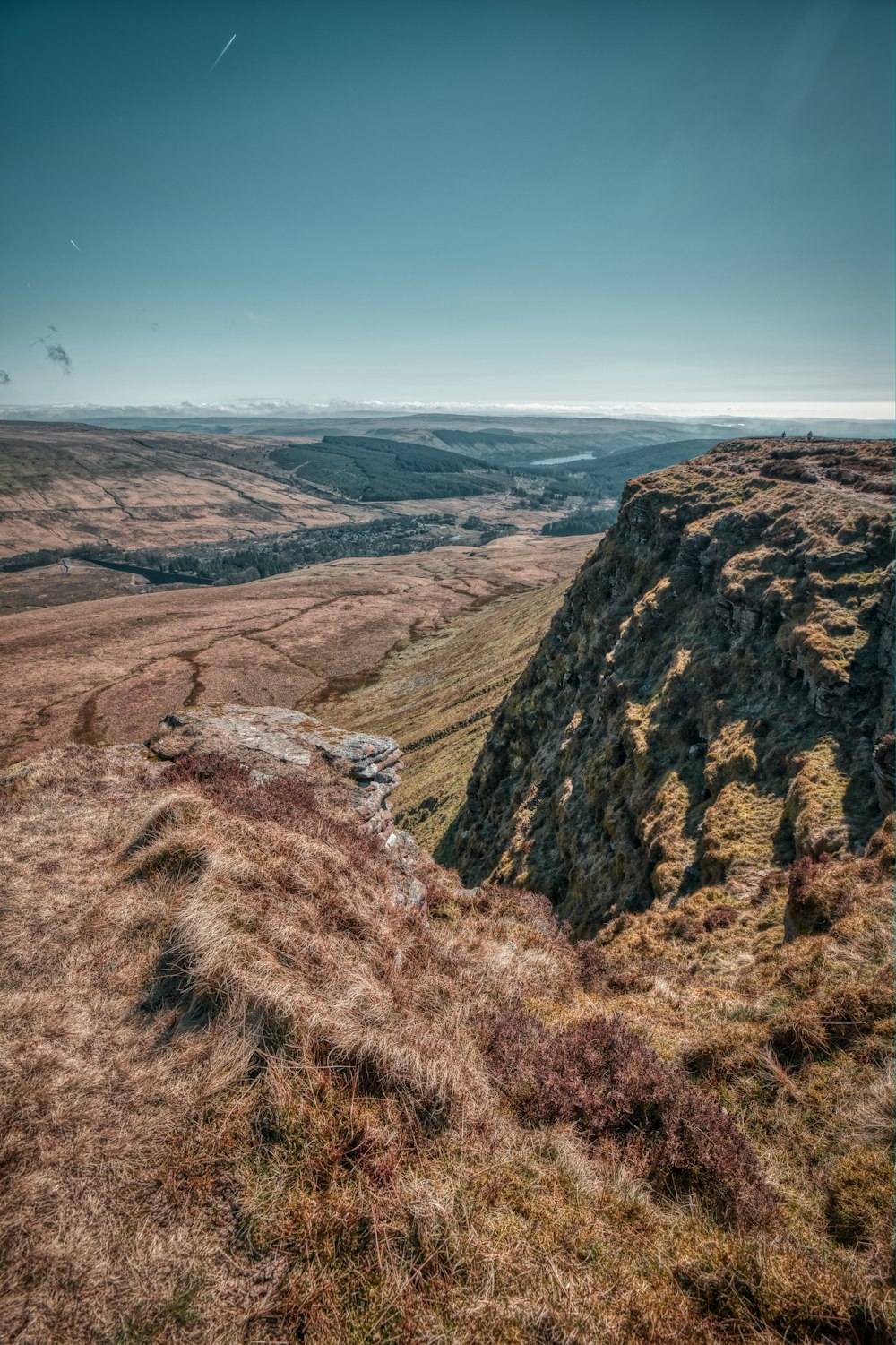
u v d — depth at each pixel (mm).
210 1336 5867
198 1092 8148
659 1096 9344
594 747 48594
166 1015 9461
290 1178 7254
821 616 32500
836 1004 10750
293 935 10805
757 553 42406
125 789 18656
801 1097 9617
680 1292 6680
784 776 28172
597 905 35406
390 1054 8711
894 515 36031
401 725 126188
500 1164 7926
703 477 61438
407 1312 6137
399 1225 6859
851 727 27141
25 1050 8742
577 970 16688
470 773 83500
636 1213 7594
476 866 61375
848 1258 7039
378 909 14273
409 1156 7805
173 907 11469
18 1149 7398
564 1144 8453
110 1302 6102
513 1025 11367
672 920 22750
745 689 35969
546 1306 6266
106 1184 7125
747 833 26266
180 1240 6637
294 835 15500
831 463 54875
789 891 17766
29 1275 6258
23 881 13195
